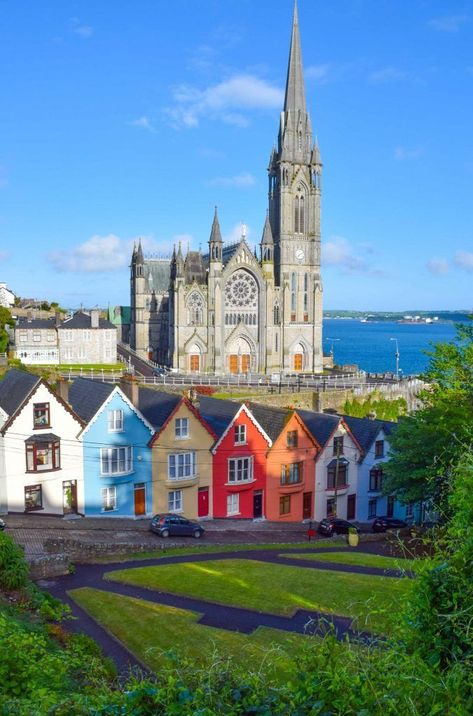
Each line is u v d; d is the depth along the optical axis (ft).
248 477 193.67
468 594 39.32
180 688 35.40
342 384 371.15
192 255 493.36
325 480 205.87
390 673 34.68
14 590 95.14
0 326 416.46
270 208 504.84
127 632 93.71
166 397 191.01
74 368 394.93
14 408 160.56
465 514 43.86
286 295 483.92
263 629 95.50
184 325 455.63
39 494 163.94
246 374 442.09
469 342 166.50
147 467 178.40
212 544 153.79
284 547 154.10
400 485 162.20
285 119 489.26
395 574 123.44
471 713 32.37
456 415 148.97
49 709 41.63
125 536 153.79
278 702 34.50
